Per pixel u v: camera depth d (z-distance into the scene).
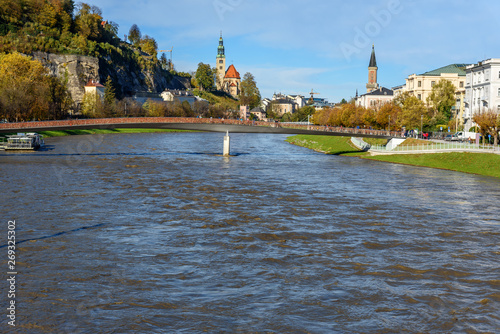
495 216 44.66
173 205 47.50
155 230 38.31
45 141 127.00
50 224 39.56
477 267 30.73
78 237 36.03
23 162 80.25
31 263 30.38
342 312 24.27
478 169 75.56
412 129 119.19
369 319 23.59
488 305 25.22
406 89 171.50
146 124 92.38
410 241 36.12
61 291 26.22
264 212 44.84
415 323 23.25
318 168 79.62
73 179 62.38
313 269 30.02
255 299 25.56
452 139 108.44
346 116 151.00
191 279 28.16
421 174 73.31
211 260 31.38
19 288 26.50
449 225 41.06
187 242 35.19
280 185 60.41
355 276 28.97
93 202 48.31
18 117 138.12
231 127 96.50
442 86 139.75
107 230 38.12
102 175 66.44
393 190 57.97
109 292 26.19
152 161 85.19
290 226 39.91
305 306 24.83
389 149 104.25
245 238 36.34
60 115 169.38
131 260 31.19
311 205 48.25
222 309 24.38
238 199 50.84
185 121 97.88
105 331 22.12
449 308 24.84
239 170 75.00
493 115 86.31
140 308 24.36
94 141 133.12
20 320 22.94
